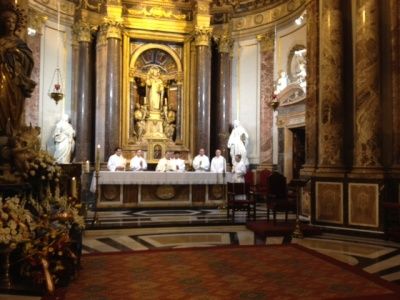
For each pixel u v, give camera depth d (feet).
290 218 31.45
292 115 42.16
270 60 46.24
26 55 20.29
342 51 28.58
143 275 16.58
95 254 20.22
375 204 25.50
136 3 46.80
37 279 14.38
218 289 14.88
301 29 41.86
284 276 16.61
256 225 27.71
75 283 15.42
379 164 26.11
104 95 45.24
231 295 14.23
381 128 26.53
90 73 45.93
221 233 26.61
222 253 20.65
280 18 45.21
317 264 18.57
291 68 43.65
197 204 38.70
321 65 29.25
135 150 45.96
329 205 27.55
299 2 41.83
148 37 47.24
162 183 37.42
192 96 47.67
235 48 48.96
